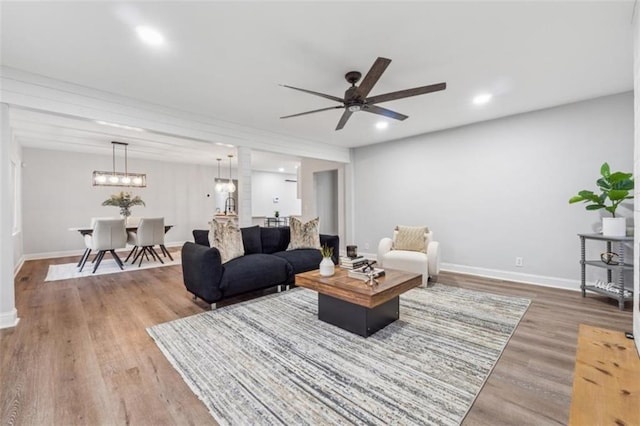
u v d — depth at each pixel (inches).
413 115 165.8
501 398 66.4
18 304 133.1
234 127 177.9
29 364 81.7
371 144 239.3
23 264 227.6
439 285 159.3
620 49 97.8
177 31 86.8
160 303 134.6
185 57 101.7
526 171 163.3
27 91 110.6
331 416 61.2
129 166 307.7
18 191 222.5
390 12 79.3
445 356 84.9
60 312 122.7
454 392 68.7
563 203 152.5
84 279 180.5
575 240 149.6
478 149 181.0
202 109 154.6
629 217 134.0
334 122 178.4
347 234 258.8
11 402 65.6
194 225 356.8
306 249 175.3
